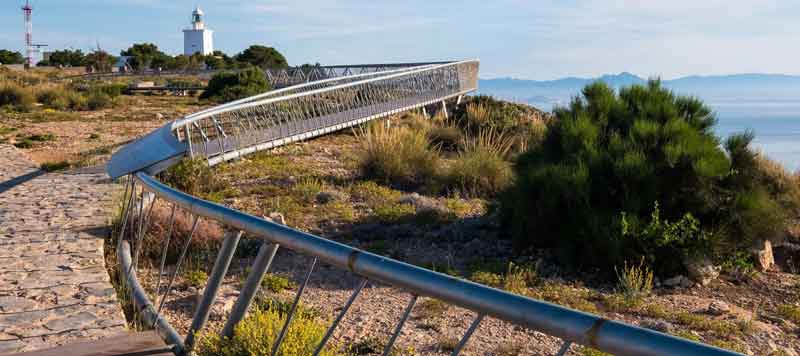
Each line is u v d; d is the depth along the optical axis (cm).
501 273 841
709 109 1025
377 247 952
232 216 310
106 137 2388
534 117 2602
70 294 616
